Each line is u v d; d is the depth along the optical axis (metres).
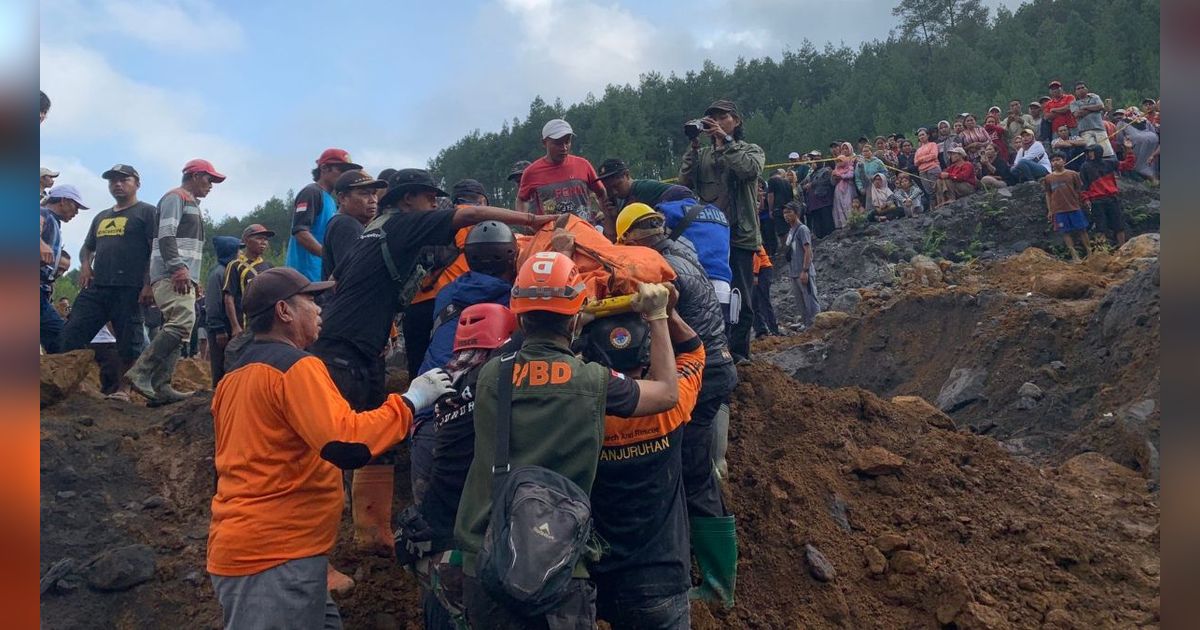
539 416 3.14
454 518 3.58
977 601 4.61
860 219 17.48
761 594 4.65
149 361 6.88
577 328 3.46
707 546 4.24
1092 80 48.22
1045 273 11.00
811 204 18.30
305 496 3.54
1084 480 6.18
